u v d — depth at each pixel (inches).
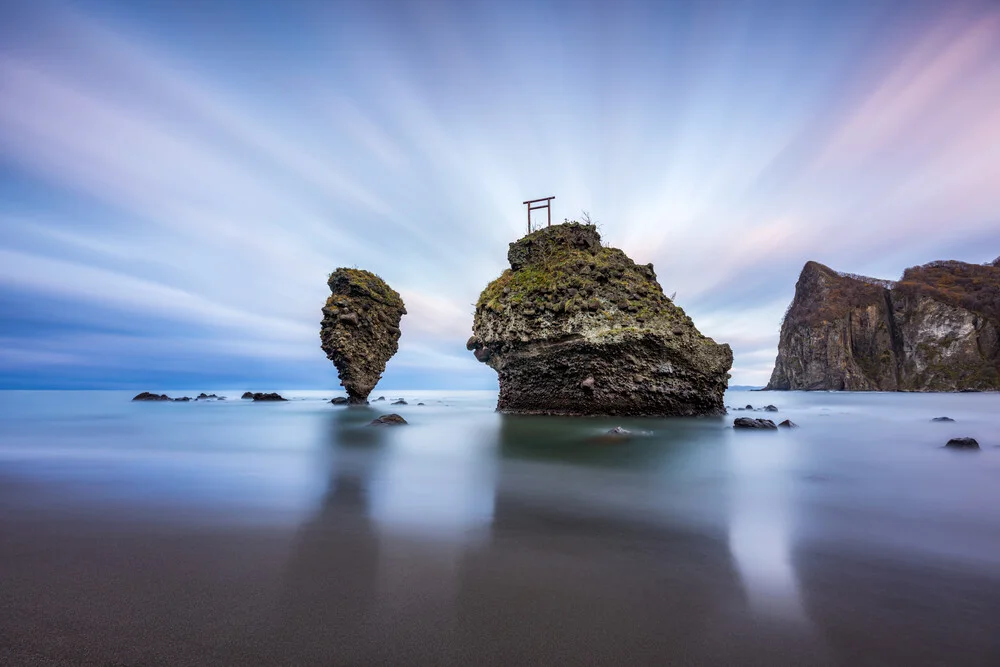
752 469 474.9
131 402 1943.9
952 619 169.2
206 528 273.0
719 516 307.3
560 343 1090.7
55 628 155.5
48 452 604.1
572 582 199.6
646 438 718.5
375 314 1557.6
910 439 724.0
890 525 287.3
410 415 1226.6
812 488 392.5
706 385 1083.3
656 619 168.1
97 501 340.8
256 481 418.6
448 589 190.9
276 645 147.2
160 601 176.1
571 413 1111.6
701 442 676.7
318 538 255.9
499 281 1353.3
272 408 1525.6
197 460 542.9
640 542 254.4
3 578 196.9
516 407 1250.6
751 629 161.8
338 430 872.9
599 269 1120.2
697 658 143.6
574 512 316.2
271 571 207.3
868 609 176.9
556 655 144.6
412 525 283.1
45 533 261.6
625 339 1009.5
